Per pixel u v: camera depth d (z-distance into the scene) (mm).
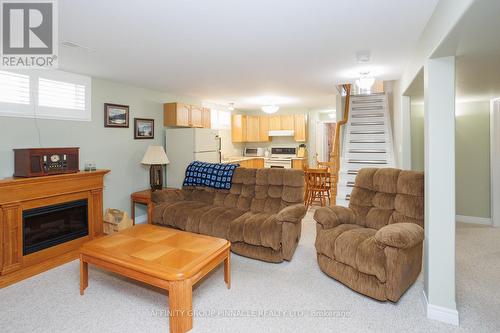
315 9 2008
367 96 5898
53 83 3432
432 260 2125
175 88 4766
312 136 7988
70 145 3635
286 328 2006
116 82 4234
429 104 2141
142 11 2004
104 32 2365
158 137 5004
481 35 1711
